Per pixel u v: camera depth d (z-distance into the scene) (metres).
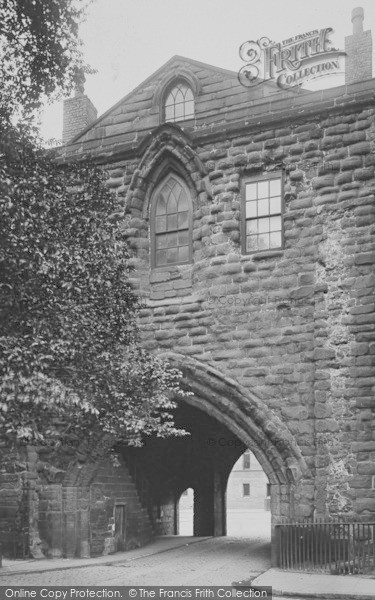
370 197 16.36
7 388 11.01
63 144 21.59
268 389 16.70
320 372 16.00
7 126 13.12
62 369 13.09
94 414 13.58
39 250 12.55
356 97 16.78
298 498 15.90
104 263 14.34
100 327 14.16
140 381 14.38
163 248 18.86
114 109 20.05
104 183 17.33
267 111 17.83
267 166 17.64
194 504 27.20
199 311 17.77
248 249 17.64
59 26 12.87
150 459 23.22
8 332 12.02
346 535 14.80
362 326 15.84
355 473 15.28
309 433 16.11
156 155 18.81
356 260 16.20
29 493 18.47
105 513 19.66
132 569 16.53
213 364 17.38
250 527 35.12
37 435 11.49
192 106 19.36
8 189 12.03
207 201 18.14
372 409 15.45
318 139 17.14
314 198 16.94
